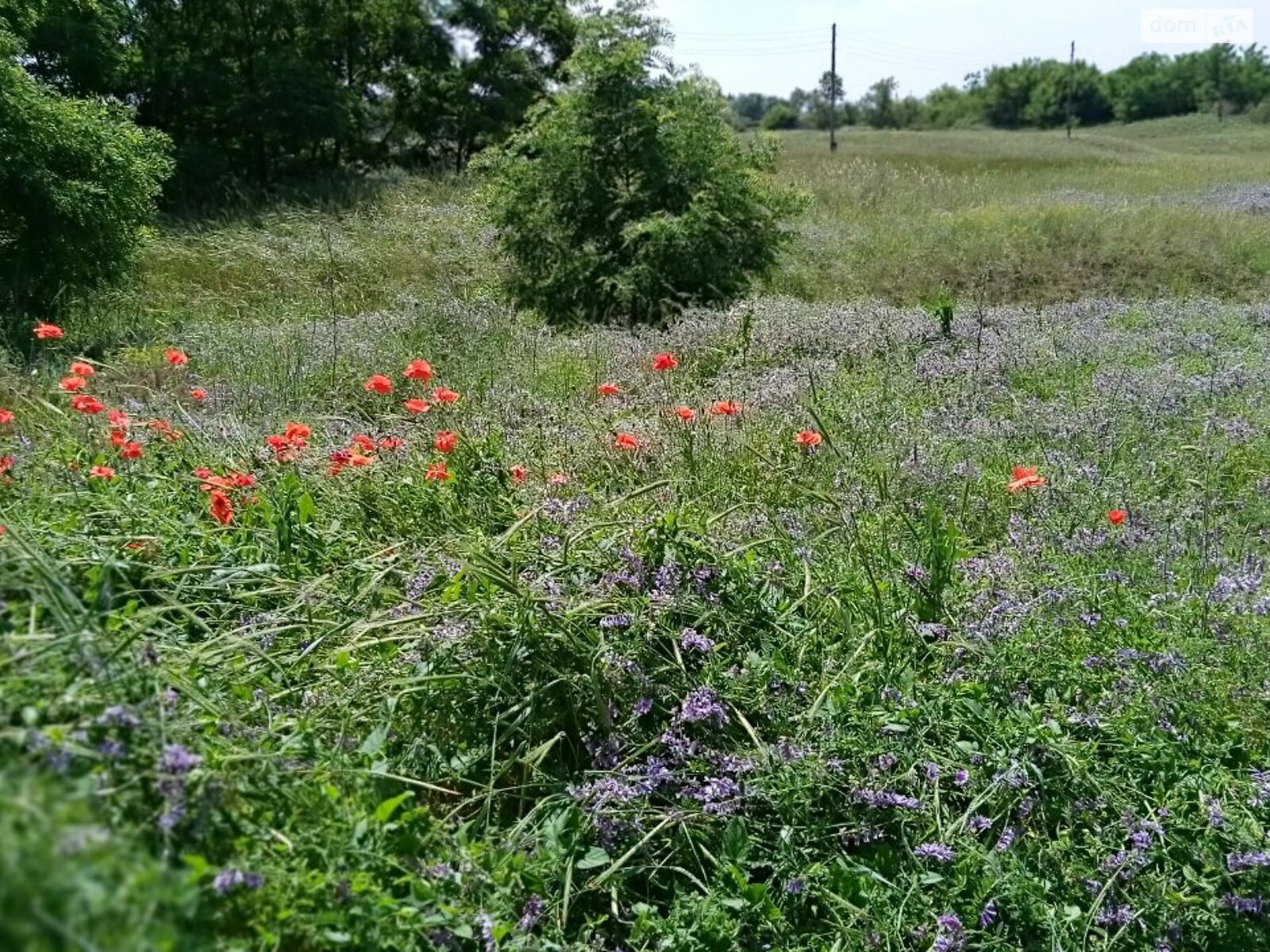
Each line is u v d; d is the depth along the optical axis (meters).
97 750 1.83
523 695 2.84
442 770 2.69
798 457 5.08
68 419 4.59
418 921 1.99
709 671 2.95
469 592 3.04
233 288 10.66
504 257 11.04
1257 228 14.05
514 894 2.35
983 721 2.90
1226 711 3.05
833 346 7.74
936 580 3.37
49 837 1.18
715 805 2.58
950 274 12.76
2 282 8.20
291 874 1.89
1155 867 2.61
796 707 2.93
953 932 2.37
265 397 6.35
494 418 5.73
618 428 5.44
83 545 3.09
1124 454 5.35
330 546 3.64
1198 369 7.12
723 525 3.93
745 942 2.41
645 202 9.84
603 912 2.49
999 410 6.25
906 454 5.15
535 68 22.86
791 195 10.31
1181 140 47.25
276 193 17.02
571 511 3.88
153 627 2.90
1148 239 13.47
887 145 42.16
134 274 10.05
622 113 9.69
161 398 5.27
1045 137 51.09
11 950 1.04
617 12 9.87
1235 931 2.46
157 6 17.77
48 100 8.56
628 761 2.76
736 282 9.93
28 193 8.16
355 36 21.11
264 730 2.41
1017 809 2.73
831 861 2.57
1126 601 3.53
